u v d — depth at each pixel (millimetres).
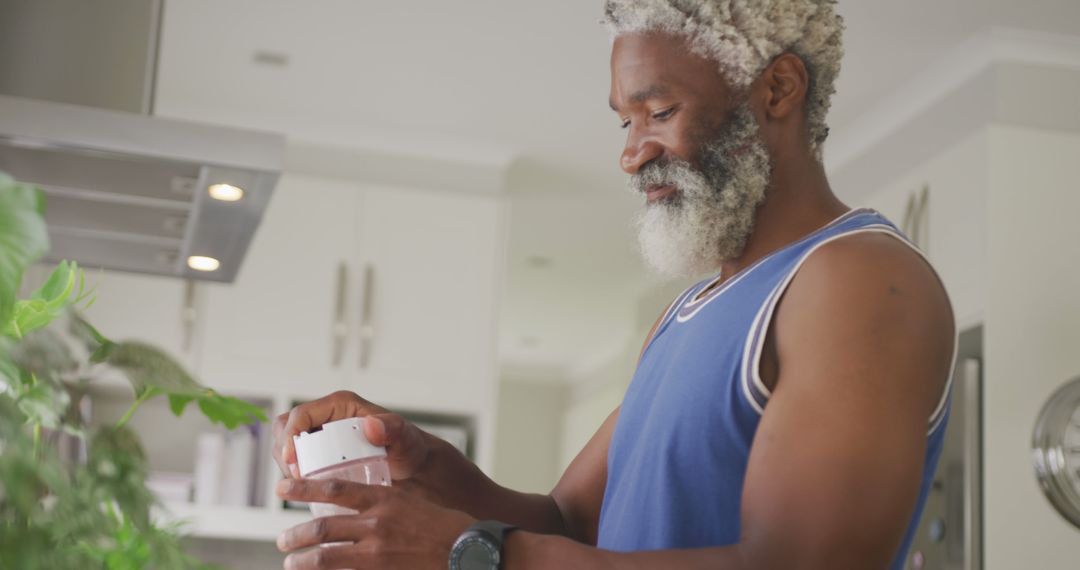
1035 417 3217
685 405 1177
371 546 1017
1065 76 3477
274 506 3926
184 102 4078
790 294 1138
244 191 2234
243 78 3895
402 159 4316
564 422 8383
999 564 3137
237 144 2133
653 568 1015
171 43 3656
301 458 1097
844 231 1172
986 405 3203
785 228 1264
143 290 4004
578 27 3455
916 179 3654
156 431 4129
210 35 3605
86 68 2379
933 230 3545
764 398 1138
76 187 2225
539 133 4234
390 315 4172
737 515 1146
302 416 1273
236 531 3861
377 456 1096
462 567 1013
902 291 1086
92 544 912
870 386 1040
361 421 1101
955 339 1135
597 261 5621
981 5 3275
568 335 7117
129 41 2402
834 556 1001
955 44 3475
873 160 4004
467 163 4367
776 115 1271
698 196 1247
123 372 1010
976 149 3375
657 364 1273
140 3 2418
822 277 1112
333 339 4109
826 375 1054
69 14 2391
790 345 1103
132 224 2404
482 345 4207
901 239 1160
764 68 1265
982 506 3164
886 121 3920
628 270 5734
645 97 1268
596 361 7648
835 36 1305
